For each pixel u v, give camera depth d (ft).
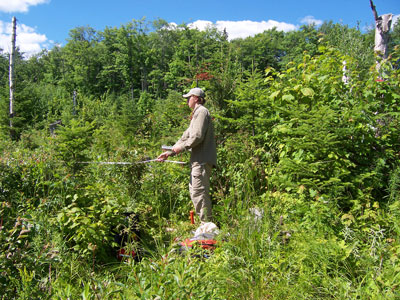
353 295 7.80
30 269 8.13
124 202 13.09
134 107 47.65
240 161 16.42
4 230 8.59
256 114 17.70
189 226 13.94
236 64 22.68
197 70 22.04
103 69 250.57
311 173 12.76
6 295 7.47
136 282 7.07
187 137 13.98
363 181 13.25
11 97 61.46
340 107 14.53
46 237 9.99
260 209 11.89
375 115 14.12
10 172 13.15
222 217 11.64
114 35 255.29
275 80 16.84
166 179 16.83
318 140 12.62
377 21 18.28
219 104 20.27
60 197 12.09
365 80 15.19
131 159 16.81
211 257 9.54
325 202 11.19
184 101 23.99
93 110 74.90
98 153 19.83
